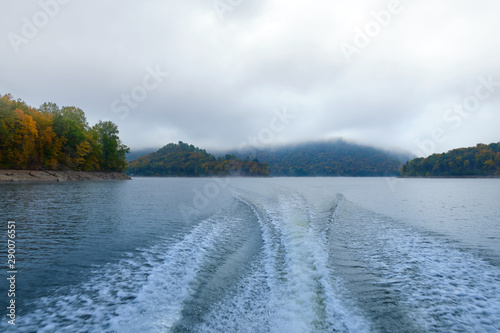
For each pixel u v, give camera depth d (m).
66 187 49.06
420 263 10.08
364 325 5.84
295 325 5.73
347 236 14.19
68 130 81.56
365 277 8.66
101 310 6.31
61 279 8.23
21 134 66.56
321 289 7.54
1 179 58.09
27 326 5.61
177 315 6.10
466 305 6.95
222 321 5.86
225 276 8.55
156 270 9.02
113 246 11.97
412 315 6.38
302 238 13.00
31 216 19.09
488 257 10.81
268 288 7.61
